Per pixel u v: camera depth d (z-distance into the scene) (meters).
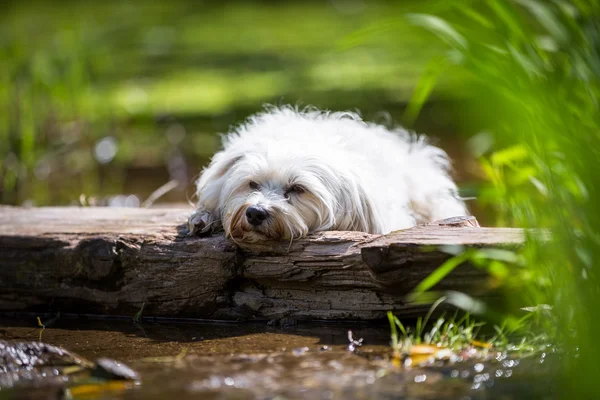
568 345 7.00
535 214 8.25
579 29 8.75
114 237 8.77
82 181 15.88
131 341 7.94
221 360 7.10
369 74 25.34
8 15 41.03
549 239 7.42
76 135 17.95
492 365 6.81
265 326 8.28
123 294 8.77
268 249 8.33
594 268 7.08
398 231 8.05
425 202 10.66
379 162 9.90
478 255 7.32
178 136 18.72
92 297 8.88
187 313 8.62
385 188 9.67
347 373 6.67
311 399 6.14
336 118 10.50
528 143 8.30
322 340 7.62
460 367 6.78
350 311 8.17
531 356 6.99
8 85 17.28
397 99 21.14
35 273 9.03
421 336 7.64
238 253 8.45
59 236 9.03
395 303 7.98
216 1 49.22
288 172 8.75
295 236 8.33
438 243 7.53
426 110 20.38
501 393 6.25
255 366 6.89
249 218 8.20
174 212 10.09
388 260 7.61
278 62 28.52
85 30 32.97
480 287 7.64
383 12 40.44
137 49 32.38
